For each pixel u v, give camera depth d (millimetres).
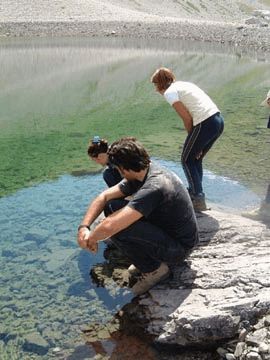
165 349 2068
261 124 5965
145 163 2205
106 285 2537
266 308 2088
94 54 16750
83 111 7543
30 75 11664
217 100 7953
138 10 42094
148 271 2350
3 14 29094
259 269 2373
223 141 5230
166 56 16344
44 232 3193
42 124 6707
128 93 9070
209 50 18703
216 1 56625
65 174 4414
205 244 2729
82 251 2918
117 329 2201
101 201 2422
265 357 1859
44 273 2686
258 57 16188
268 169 4293
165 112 7160
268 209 3312
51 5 31531
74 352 2070
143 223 2217
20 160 4938
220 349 2010
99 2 36000
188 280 2377
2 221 3383
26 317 2312
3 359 2043
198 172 3121
